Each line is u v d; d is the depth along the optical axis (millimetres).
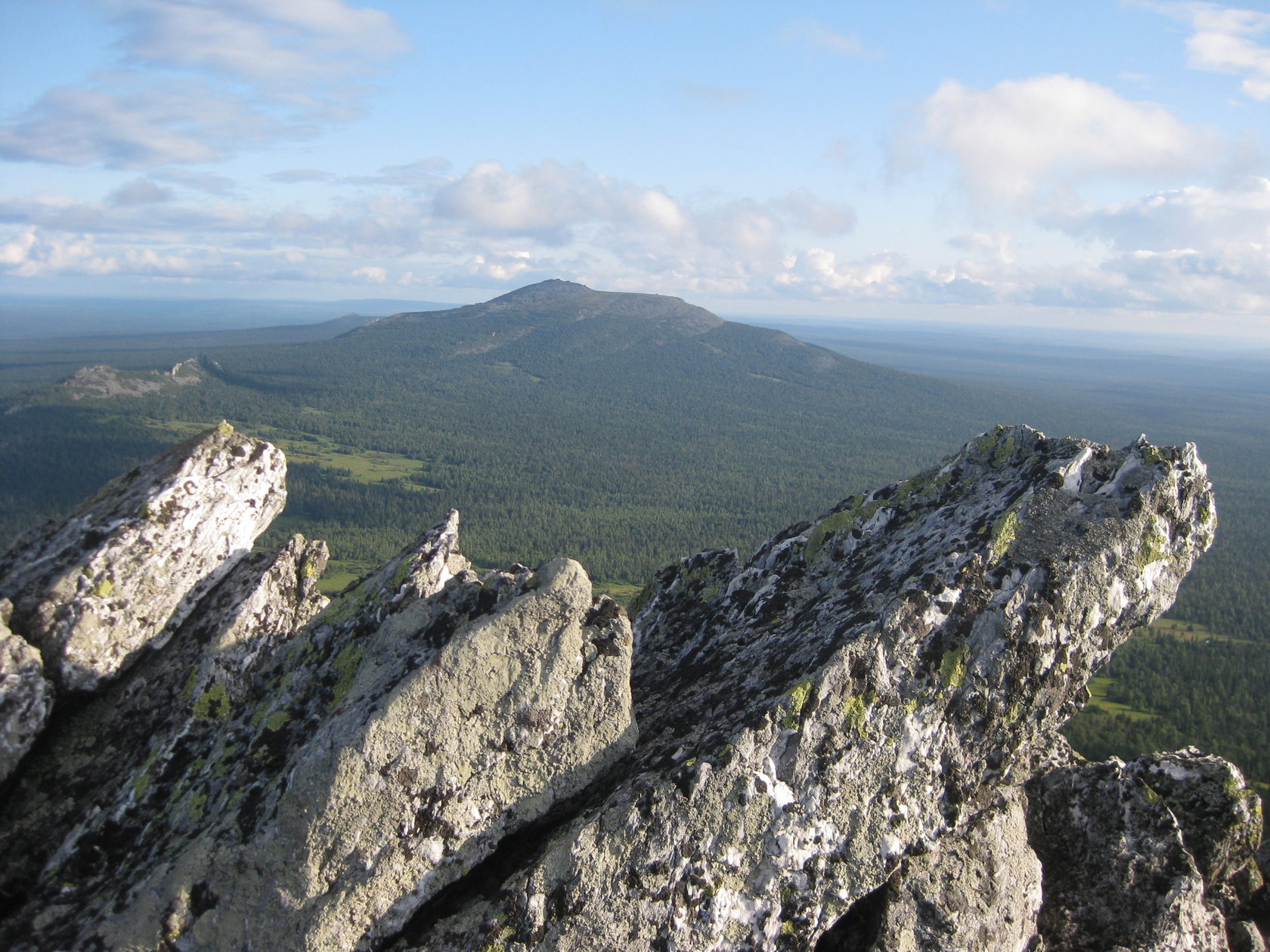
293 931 7387
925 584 8969
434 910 7918
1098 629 9500
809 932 8062
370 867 7613
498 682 8344
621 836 7680
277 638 10898
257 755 8867
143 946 7301
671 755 8406
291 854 7543
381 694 8438
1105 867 10227
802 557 12102
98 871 8492
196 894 7551
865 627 8789
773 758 8133
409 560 10375
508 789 8258
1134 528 9516
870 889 8328
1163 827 10234
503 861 8227
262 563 11922
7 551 11203
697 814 7793
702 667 10961
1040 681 9117
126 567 10531
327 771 7723
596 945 7449
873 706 8492
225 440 11922
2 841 8844
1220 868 10898
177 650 10883
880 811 8414
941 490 11508
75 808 9203
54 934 7699
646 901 7621
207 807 8531
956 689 8758
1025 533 9523
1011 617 8977
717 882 7805
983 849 9164
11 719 9320
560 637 8570
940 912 8672
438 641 8945
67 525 11211
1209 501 10078
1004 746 9117
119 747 9875
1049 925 10156
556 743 8469
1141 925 9891
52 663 9914
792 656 9453
